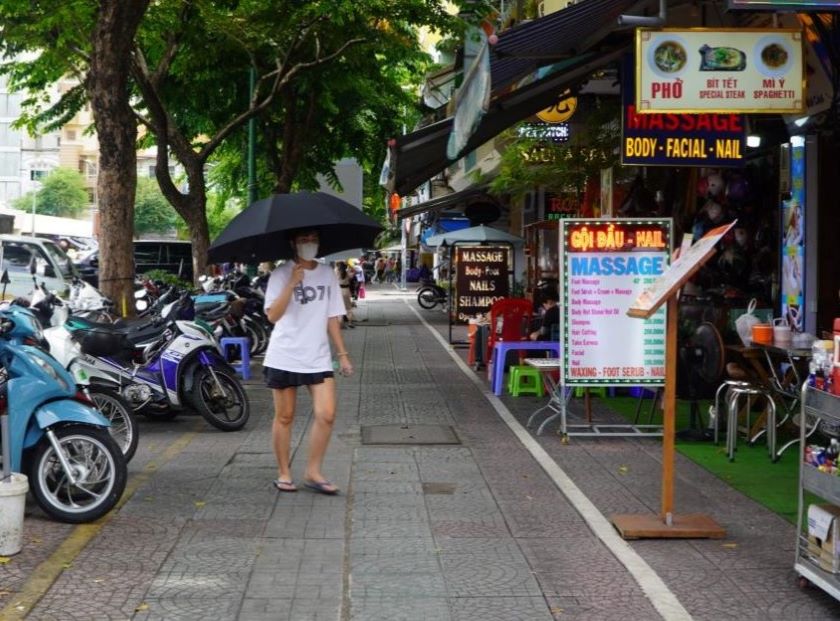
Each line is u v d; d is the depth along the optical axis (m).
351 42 17.77
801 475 5.28
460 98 9.27
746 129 9.43
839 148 10.32
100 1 11.70
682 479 7.90
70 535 6.16
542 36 8.33
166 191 18.66
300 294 7.27
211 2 16.84
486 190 21.53
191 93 21.17
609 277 9.18
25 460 6.39
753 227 12.10
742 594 5.25
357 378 14.20
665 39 8.03
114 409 8.14
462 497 7.29
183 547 5.98
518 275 25.05
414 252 60.84
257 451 8.91
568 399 9.74
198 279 18.47
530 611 5.00
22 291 18.06
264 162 25.91
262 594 5.20
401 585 5.36
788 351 8.27
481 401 11.98
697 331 9.35
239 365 15.27
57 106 19.62
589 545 6.12
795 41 8.03
